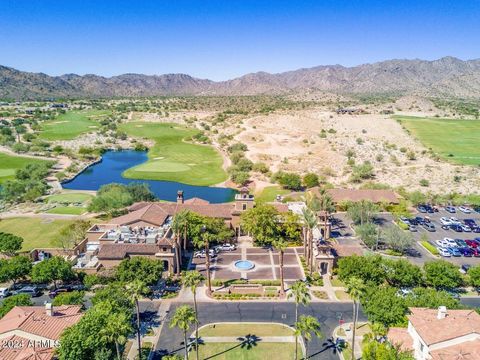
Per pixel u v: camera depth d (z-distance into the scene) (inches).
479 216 4845.0
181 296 2945.4
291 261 3543.3
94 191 6072.8
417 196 5172.2
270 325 2581.2
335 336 2454.5
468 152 7864.2
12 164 7647.6
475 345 1857.8
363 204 4431.6
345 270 2920.8
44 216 4813.0
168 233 3503.9
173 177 6934.1
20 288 3026.6
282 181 6097.4
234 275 3267.7
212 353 2303.2
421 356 1963.6
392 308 2266.2
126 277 2810.0
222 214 4111.7
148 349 2329.0
